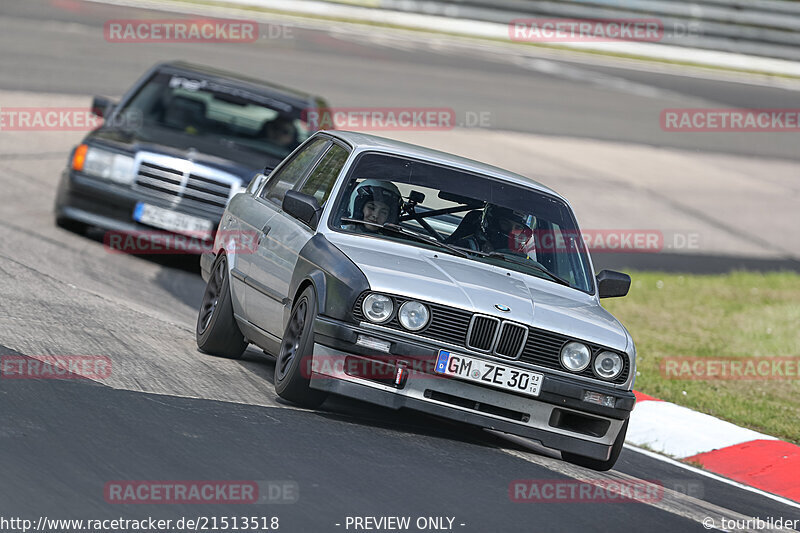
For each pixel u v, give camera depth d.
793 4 143.88
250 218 31.11
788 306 58.12
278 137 48.81
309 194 29.08
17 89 75.94
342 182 27.95
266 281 28.36
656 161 94.88
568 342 25.27
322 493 19.45
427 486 21.05
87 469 18.91
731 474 30.88
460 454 24.33
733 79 137.00
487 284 26.06
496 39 136.75
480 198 28.80
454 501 20.41
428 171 28.94
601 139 98.25
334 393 24.69
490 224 28.31
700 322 52.34
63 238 46.25
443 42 129.62
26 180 57.66
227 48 103.06
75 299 34.34
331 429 24.09
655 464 30.08
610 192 82.50
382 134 83.50
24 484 17.86
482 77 113.19
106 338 29.66
